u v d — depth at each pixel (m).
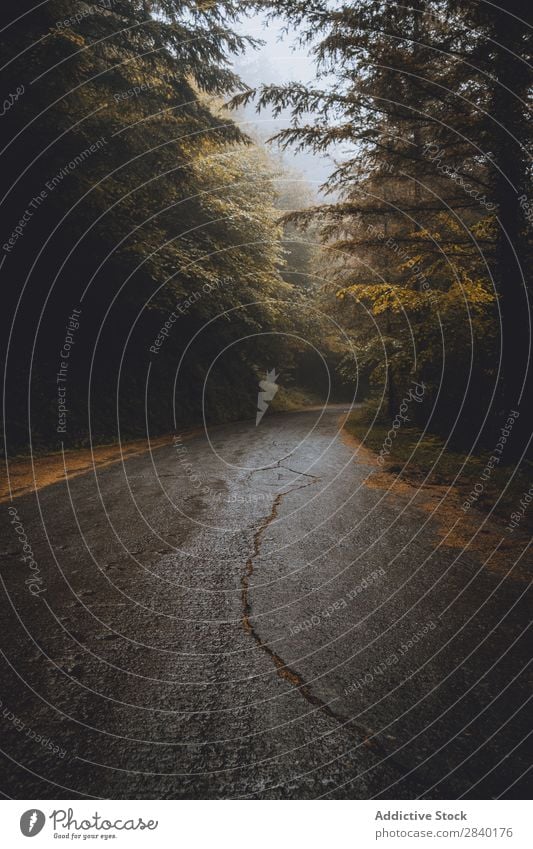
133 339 14.44
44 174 9.70
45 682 2.26
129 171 11.16
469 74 6.50
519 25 5.85
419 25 6.69
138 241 11.87
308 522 4.84
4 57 8.16
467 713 2.05
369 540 4.30
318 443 10.83
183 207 14.79
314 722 2.00
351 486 6.43
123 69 9.84
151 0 10.00
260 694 2.19
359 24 6.50
